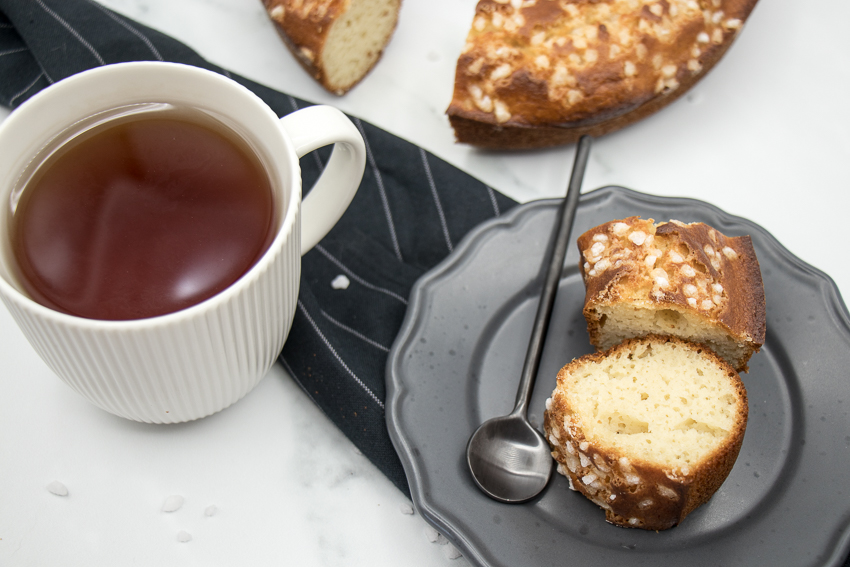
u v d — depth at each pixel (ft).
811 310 1.59
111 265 1.34
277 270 1.34
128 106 1.43
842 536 1.44
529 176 1.83
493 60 1.76
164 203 1.38
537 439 1.53
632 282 1.54
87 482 1.53
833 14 1.95
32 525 1.50
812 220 1.78
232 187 1.40
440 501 1.48
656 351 1.57
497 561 1.44
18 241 1.35
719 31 1.80
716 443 1.47
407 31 1.96
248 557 1.51
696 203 1.67
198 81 1.41
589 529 1.48
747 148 1.84
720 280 1.55
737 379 1.53
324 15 1.78
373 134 1.79
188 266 1.35
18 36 1.85
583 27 1.76
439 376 1.57
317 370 1.59
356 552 1.52
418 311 1.61
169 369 1.34
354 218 1.75
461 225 1.74
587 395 1.53
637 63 1.75
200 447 1.56
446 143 1.86
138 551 1.50
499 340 1.62
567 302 1.65
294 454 1.58
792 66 1.91
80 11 1.82
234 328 1.34
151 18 1.93
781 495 1.49
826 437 1.51
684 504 1.44
